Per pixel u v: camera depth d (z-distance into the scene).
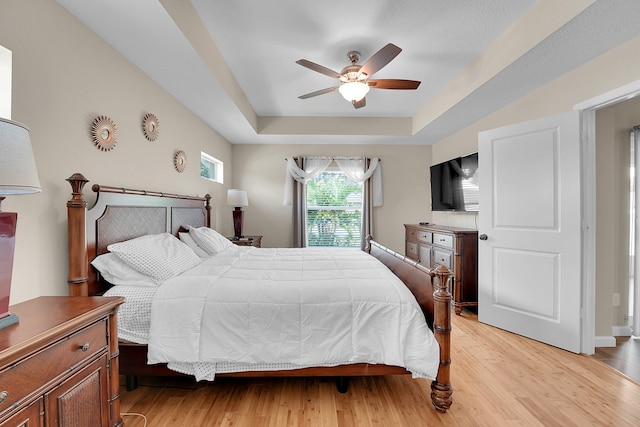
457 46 2.39
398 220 4.79
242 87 3.18
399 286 1.69
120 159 2.03
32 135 1.39
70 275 1.54
